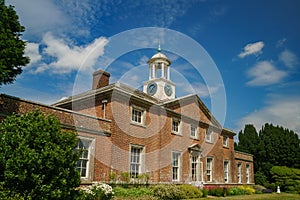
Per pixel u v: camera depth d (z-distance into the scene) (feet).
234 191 58.18
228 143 70.44
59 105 48.24
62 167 19.21
